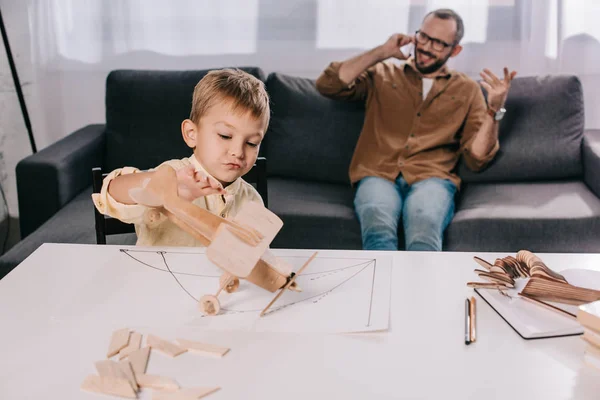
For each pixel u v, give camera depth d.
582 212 2.25
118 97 2.71
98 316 0.97
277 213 2.32
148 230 1.28
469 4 2.85
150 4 2.92
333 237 2.32
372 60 2.52
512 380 0.82
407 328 0.94
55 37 2.95
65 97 3.03
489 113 2.43
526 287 0.99
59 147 2.53
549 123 2.61
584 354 0.87
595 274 1.06
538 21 2.84
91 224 2.23
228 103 1.10
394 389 0.80
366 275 1.09
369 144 2.59
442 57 2.51
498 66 2.91
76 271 1.12
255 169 1.53
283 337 0.91
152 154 2.69
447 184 2.48
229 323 0.95
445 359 0.86
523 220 2.23
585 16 2.82
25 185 2.37
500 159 2.59
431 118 2.55
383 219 2.26
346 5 2.90
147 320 0.96
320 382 0.81
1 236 3.06
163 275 1.10
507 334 0.93
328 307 0.99
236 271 0.91
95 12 2.93
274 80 2.74
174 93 2.70
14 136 3.05
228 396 0.79
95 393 0.80
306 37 2.95
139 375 0.82
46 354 0.88
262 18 2.93
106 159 2.74
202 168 1.19
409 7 2.88
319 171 2.67
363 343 0.90
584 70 2.88
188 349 0.88
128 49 2.97
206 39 2.96
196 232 1.04
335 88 2.58
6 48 2.83
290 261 1.15
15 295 1.04
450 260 1.17
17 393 0.80
